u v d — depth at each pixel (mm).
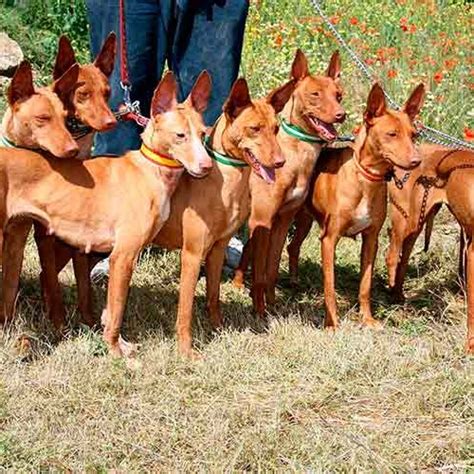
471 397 4484
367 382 4594
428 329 5059
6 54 6992
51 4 7816
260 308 5121
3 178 4477
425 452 4211
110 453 4176
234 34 5344
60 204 4562
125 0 5258
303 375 4613
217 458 4164
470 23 8016
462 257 5395
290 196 5074
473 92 6922
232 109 4660
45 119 4512
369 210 5023
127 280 4637
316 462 4156
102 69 4840
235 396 4480
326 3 8297
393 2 8359
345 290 5523
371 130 4918
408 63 7078
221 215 4719
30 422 4273
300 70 5031
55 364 4559
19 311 4902
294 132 5039
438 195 5215
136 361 4641
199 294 5277
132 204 4613
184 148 4559
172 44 5379
